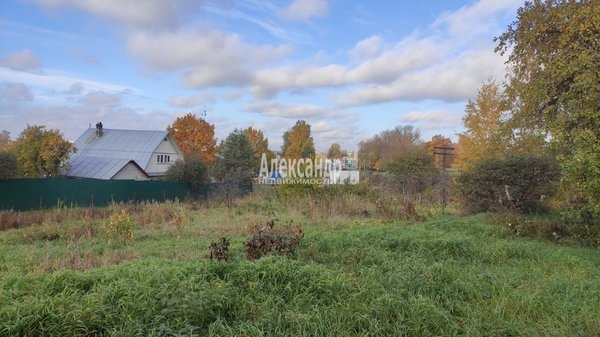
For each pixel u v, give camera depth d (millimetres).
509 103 13562
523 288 5168
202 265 4945
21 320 3229
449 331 3891
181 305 3707
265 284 4574
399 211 13328
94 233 10445
